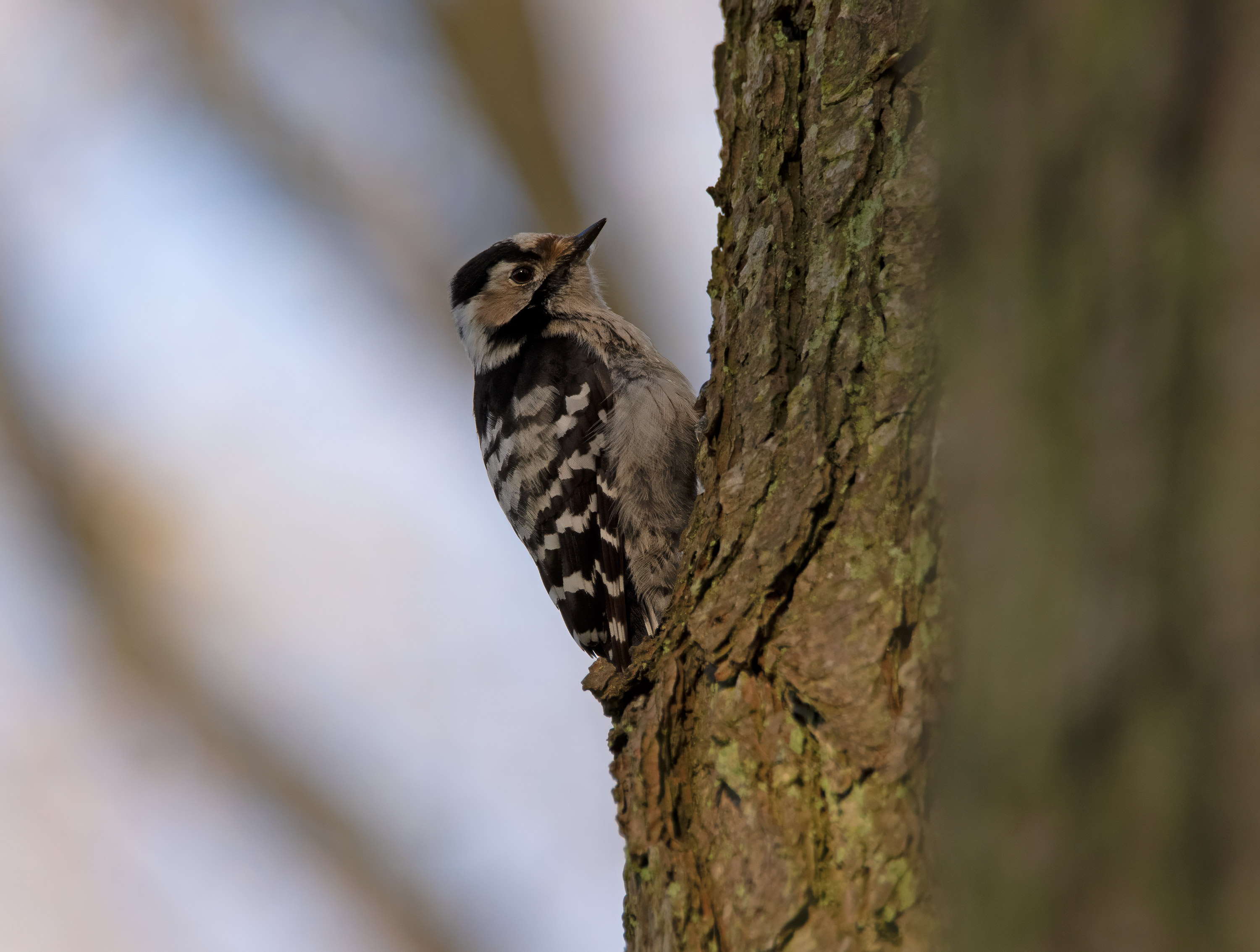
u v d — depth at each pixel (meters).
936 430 4.75
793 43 4.81
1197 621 2.37
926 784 4.33
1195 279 2.45
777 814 4.62
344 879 5.05
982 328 2.96
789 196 4.80
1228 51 2.46
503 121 5.08
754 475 4.77
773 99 4.80
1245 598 2.31
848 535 4.76
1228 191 2.42
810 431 4.77
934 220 4.77
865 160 4.79
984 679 2.86
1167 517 2.45
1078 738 2.56
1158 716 2.42
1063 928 2.52
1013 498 2.79
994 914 2.70
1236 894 2.26
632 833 4.75
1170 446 2.46
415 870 5.05
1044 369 2.74
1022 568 2.75
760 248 4.80
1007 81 2.93
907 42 4.79
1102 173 2.66
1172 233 2.51
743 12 4.83
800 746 4.71
